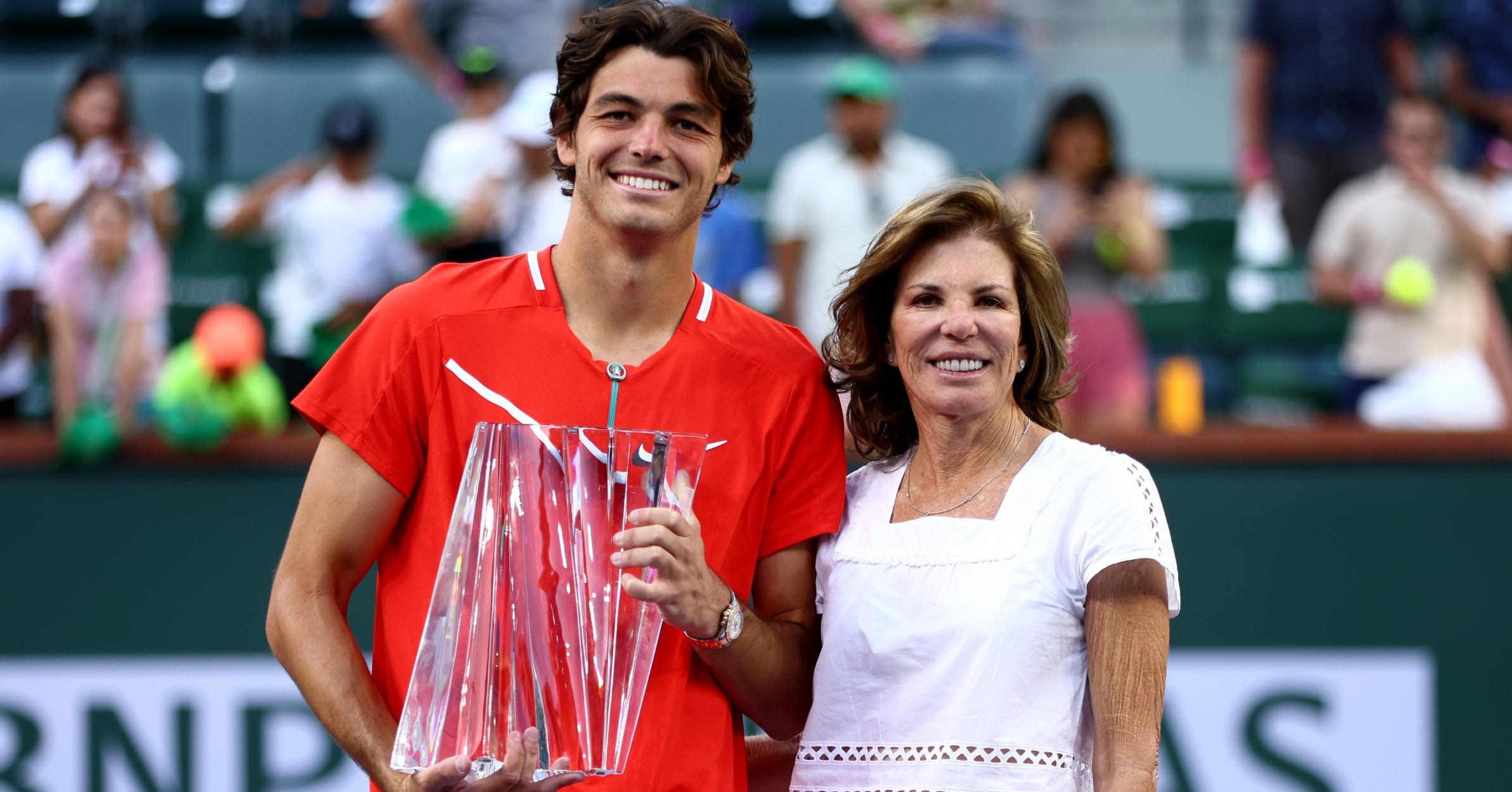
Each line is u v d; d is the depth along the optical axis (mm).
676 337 8180
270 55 23297
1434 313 17328
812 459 8328
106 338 16609
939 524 7984
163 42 23562
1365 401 17391
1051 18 27719
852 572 8078
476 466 7379
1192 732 13852
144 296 16906
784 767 8883
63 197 16922
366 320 8117
